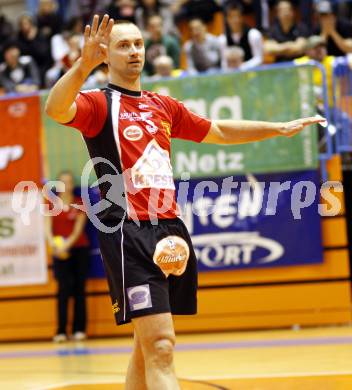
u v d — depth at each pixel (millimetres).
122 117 11336
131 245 10961
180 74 29578
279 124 12242
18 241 28312
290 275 27016
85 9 40250
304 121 12227
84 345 26109
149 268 10922
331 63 27250
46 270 28250
